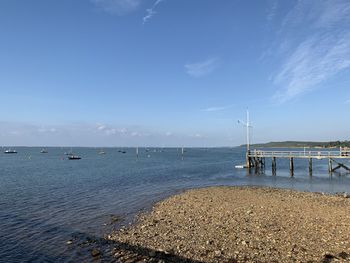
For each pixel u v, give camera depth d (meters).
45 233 17.03
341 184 38.16
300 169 60.88
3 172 57.31
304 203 23.41
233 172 55.97
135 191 33.12
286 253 12.48
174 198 27.23
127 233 16.45
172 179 45.44
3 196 29.69
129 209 23.33
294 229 15.97
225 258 12.22
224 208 21.88
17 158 120.44
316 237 14.48
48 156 139.25
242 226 16.77
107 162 92.25
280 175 49.66
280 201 24.36
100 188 35.50
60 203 26.06
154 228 17.16
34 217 20.86
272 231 15.63
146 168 67.00
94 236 16.28
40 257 13.45
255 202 24.02
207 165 76.12
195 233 15.80
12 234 16.92
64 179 45.06
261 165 58.94
